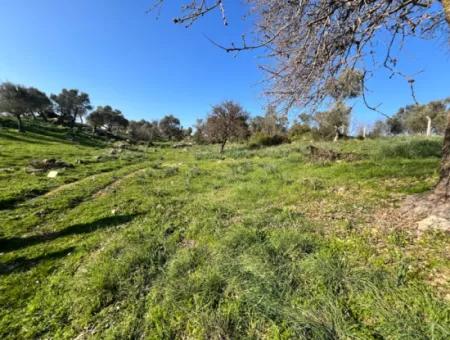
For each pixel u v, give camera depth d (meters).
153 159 20.92
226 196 6.88
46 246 4.57
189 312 2.64
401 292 2.53
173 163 17.38
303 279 2.90
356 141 18.52
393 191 5.25
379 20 3.21
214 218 5.09
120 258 3.76
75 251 4.30
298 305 2.53
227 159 17.06
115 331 2.50
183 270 3.38
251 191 6.91
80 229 5.28
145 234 4.68
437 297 2.43
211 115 23.72
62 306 2.95
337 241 3.63
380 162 8.41
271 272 2.99
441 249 3.10
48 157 17.61
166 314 2.65
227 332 2.36
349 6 3.31
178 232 4.70
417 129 32.34
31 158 16.66
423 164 7.27
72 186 9.48
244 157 17.33
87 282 3.27
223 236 4.23
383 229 3.79
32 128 38.78
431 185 5.10
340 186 6.28
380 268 2.92
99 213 6.26
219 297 2.79
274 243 3.66
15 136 28.52
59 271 3.72
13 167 13.16
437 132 30.44
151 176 11.25
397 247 3.29
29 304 3.02
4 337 2.56
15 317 2.82
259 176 8.94
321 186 6.51
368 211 4.51
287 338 2.21
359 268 2.92
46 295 3.17
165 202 6.75
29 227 5.53
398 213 4.19
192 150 31.69
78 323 2.69
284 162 11.67
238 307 2.60
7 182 9.77
